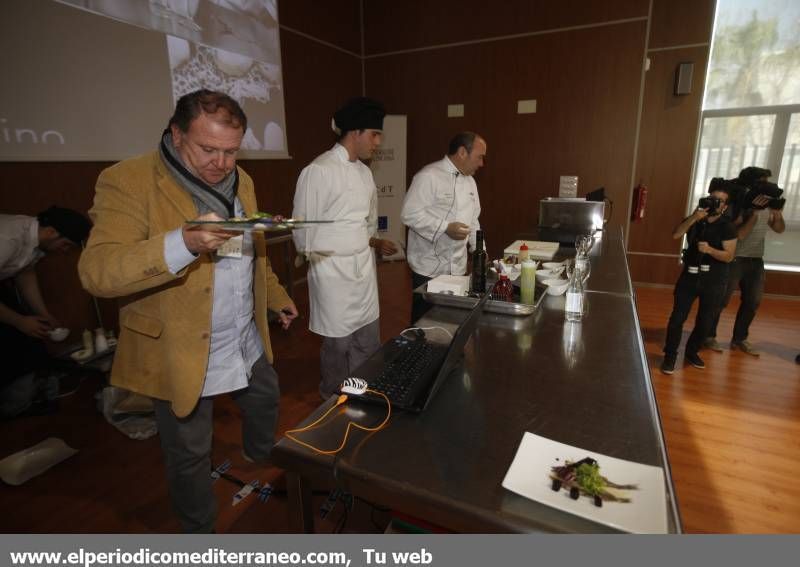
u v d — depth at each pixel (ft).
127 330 4.08
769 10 13.80
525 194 16.88
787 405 8.18
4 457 6.73
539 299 5.61
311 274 7.23
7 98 7.74
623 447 2.82
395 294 14.87
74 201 8.93
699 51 14.26
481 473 2.60
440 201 8.20
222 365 4.39
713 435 7.29
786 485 6.15
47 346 8.95
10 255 6.94
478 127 17.02
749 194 9.41
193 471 4.33
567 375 3.76
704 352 10.48
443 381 3.56
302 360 9.91
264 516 5.51
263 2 12.96
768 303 14.16
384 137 17.97
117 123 9.38
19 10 7.74
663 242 15.90
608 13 14.51
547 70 15.62
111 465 6.53
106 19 9.00
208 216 3.12
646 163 15.58
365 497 2.66
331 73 16.61
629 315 5.24
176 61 10.46
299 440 2.91
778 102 14.37
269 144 13.76
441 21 16.74
